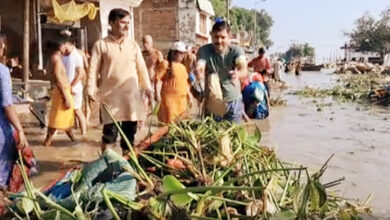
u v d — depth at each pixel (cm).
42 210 384
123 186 389
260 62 1583
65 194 412
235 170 454
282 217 376
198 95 879
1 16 2059
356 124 1392
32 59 2100
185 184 434
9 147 521
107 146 698
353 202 590
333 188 689
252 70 1589
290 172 509
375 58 9519
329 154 937
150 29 3803
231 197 405
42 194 384
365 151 971
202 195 376
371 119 1523
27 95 1208
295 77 5488
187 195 366
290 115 1593
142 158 506
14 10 2064
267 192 402
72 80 988
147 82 732
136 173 421
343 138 1130
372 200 636
